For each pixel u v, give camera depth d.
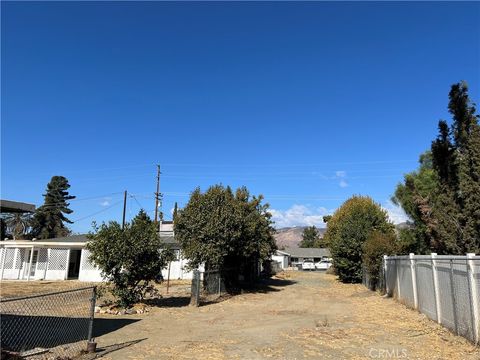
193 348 9.30
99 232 16.39
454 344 9.61
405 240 25.81
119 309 15.43
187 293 22.72
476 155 15.52
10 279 34.03
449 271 11.32
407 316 14.22
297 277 45.34
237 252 24.50
